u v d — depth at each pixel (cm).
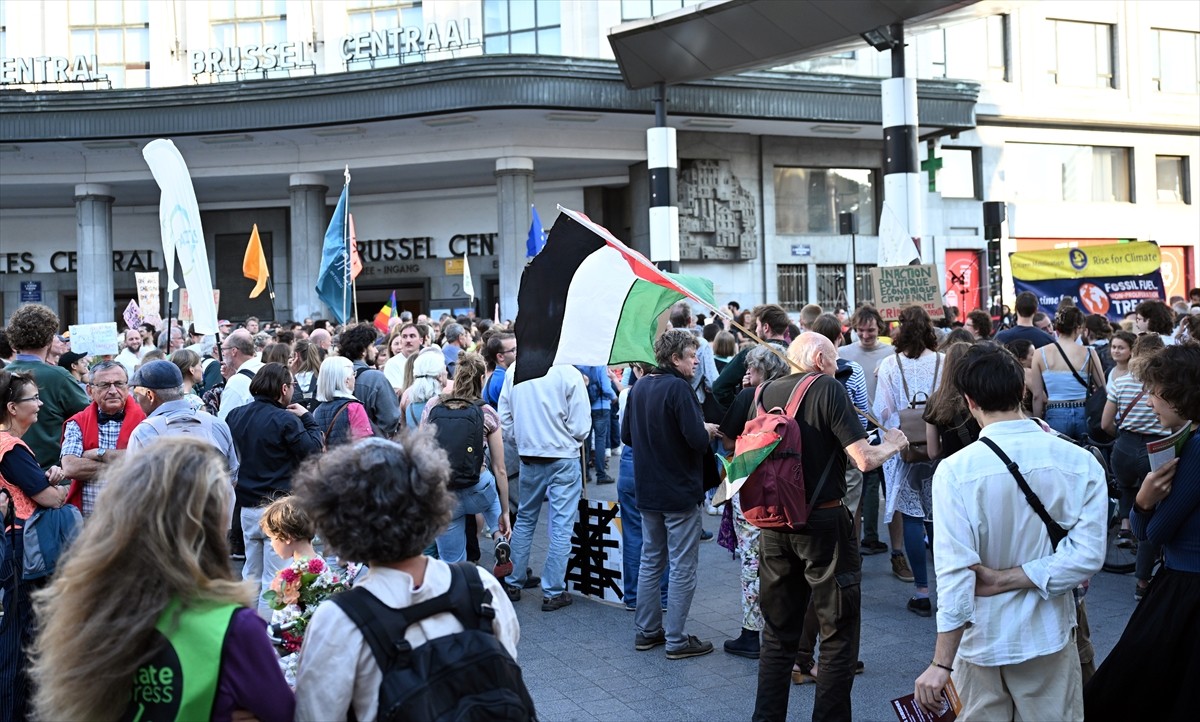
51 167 2652
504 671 242
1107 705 407
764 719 479
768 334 754
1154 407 415
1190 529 394
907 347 707
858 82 2541
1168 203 3178
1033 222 3008
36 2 2730
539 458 751
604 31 2558
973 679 349
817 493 469
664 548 645
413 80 2306
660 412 613
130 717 231
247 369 843
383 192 2908
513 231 2506
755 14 1916
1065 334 877
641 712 540
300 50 2564
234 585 244
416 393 825
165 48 2719
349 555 246
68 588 232
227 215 2988
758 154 2705
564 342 485
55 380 638
